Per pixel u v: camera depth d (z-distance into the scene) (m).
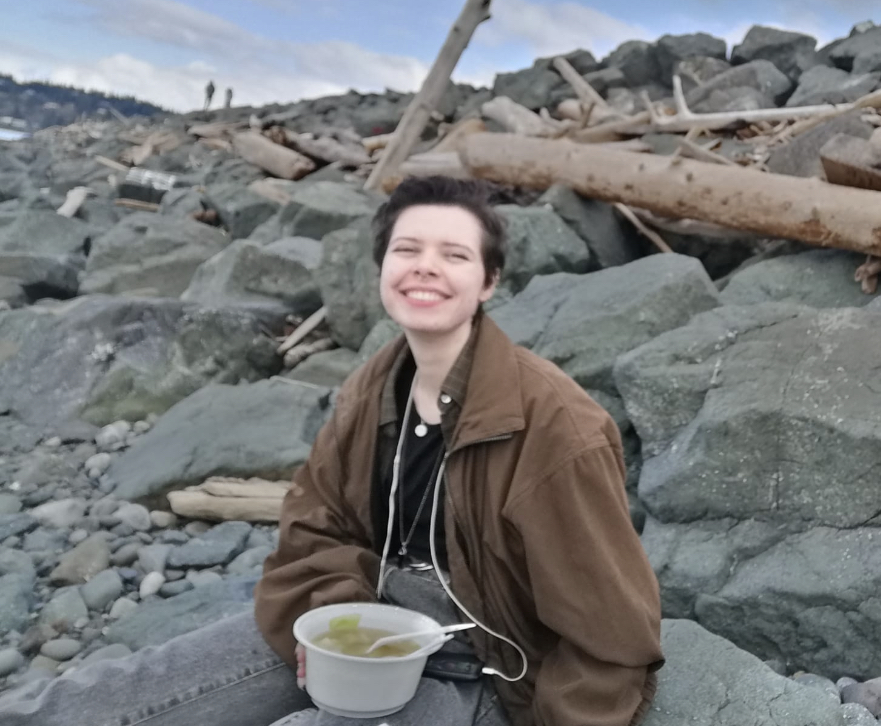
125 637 1.72
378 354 1.18
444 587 1.06
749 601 1.63
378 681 0.95
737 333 2.06
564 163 3.35
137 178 6.25
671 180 3.03
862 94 5.55
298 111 9.76
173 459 2.43
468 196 1.05
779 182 2.75
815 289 2.56
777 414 1.78
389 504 1.13
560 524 0.97
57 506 2.29
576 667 0.97
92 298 3.35
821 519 1.71
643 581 0.98
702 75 7.48
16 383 3.04
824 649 1.57
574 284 2.70
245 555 2.11
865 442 1.68
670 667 1.20
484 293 1.08
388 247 1.07
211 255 4.36
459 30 4.50
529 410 1.00
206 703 1.06
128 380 3.00
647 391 2.03
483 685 1.07
